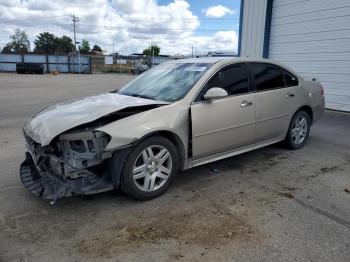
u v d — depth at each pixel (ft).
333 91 31.40
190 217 10.77
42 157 11.62
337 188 13.08
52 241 9.46
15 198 12.17
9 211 11.21
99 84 79.46
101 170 11.30
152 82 15.05
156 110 12.01
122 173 11.24
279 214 10.93
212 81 13.74
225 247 9.11
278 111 16.42
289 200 11.98
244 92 14.74
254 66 15.62
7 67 175.63
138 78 16.40
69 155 10.82
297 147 18.34
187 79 13.89
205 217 10.76
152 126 11.50
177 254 8.82
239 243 9.29
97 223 10.43
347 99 30.37
